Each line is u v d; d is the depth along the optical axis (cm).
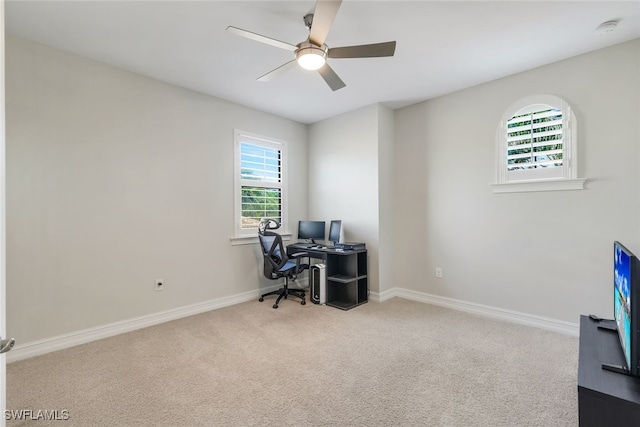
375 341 266
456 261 352
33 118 241
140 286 300
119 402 182
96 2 195
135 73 297
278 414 171
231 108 379
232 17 214
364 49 204
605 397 118
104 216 277
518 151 304
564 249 278
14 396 187
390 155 404
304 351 248
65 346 254
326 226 448
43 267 246
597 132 259
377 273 386
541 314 292
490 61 278
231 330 293
